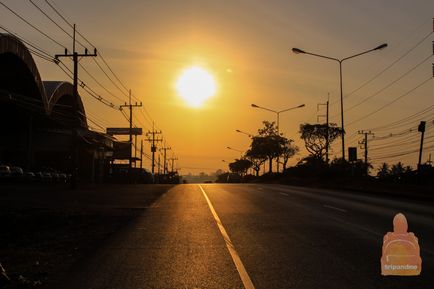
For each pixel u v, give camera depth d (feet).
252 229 52.44
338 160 223.71
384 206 79.10
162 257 37.52
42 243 46.85
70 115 244.63
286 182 200.34
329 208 75.20
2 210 71.00
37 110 201.57
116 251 40.37
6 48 152.15
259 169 329.31
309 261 35.47
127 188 139.54
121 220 62.80
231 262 35.32
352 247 41.27
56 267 35.04
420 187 122.11
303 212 69.41
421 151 176.96
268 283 29.07
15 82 183.42
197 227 54.44
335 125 234.79
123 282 29.68
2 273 30.01
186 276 31.12
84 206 80.33
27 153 207.82
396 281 29.35
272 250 40.06
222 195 106.01
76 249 42.68
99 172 292.40
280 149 278.87
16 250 42.75
